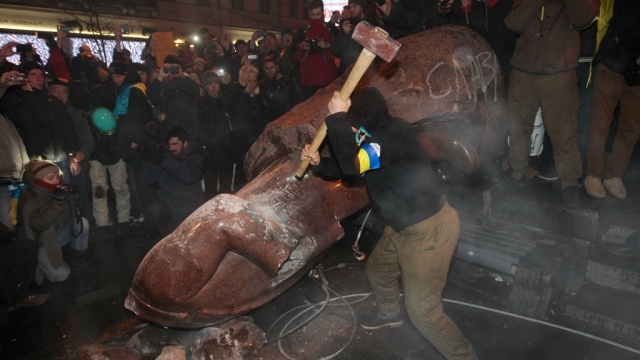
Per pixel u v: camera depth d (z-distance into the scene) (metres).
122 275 4.16
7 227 3.52
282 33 6.81
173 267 2.49
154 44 7.11
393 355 2.81
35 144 4.19
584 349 2.76
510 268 3.25
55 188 3.75
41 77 4.29
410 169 2.15
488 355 2.77
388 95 3.26
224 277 2.66
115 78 5.07
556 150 3.42
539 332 2.94
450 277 3.66
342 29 4.87
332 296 3.55
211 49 7.72
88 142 4.87
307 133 3.01
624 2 3.07
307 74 5.83
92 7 11.59
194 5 17.73
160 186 4.31
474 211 3.85
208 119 5.20
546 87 3.30
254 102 5.32
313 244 2.94
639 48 3.06
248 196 2.93
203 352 2.70
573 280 3.36
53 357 3.04
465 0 3.98
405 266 2.30
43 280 3.99
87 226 4.35
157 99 4.79
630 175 3.79
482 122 3.82
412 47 3.61
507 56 4.05
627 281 3.04
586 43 3.77
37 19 11.51
